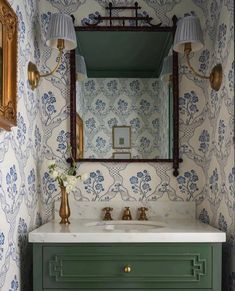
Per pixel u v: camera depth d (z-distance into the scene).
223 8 1.79
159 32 2.07
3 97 1.30
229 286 1.65
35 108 1.89
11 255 1.44
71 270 1.48
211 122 1.95
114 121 2.05
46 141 2.04
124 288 1.49
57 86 2.05
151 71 2.06
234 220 1.60
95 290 1.49
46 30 2.06
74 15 2.07
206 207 2.00
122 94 2.06
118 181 2.04
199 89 2.06
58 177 1.82
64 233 1.48
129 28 2.06
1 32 1.29
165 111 2.05
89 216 2.01
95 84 2.06
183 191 2.04
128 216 1.96
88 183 2.03
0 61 1.29
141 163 2.04
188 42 1.83
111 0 2.07
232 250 1.61
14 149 1.51
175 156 2.03
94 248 1.48
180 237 1.48
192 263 1.49
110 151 2.04
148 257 1.48
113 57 2.07
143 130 2.05
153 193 2.03
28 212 1.71
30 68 1.79
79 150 2.04
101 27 2.06
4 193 1.37
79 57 2.07
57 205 2.01
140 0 2.07
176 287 1.49
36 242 1.48
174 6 2.07
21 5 1.66
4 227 1.36
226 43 1.74
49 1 2.07
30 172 1.77
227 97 1.71
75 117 2.04
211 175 1.93
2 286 1.32
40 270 1.48
